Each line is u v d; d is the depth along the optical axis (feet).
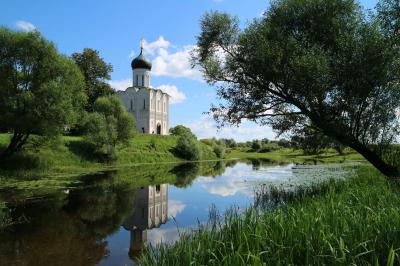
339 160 159.43
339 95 50.03
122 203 58.03
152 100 252.62
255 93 57.41
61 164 116.78
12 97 86.02
